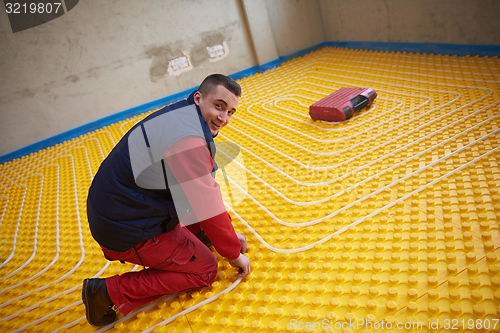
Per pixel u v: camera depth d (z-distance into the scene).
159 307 2.06
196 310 2.00
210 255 2.00
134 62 6.32
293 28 7.59
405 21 5.84
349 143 3.51
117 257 1.78
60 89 5.90
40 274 2.66
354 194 2.71
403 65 5.44
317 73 6.24
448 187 2.51
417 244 2.08
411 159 2.96
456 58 5.05
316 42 7.95
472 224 2.13
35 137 5.91
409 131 3.42
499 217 2.12
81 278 2.49
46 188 4.20
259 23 7.13
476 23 4.76
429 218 2.26
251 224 2.67
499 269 1.77
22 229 3.40
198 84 7.00
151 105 6.63
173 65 6.66
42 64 5.69
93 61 6.01
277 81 6.34
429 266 1.89
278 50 7.58
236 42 7.14
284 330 1.78
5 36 5.37
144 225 1.63
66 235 3.11
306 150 3.57
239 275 2.12
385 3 6.06
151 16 6.25
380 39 6.51
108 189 1.57
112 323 2.02
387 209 2.45
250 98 5.66
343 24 7.24
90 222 1.67
